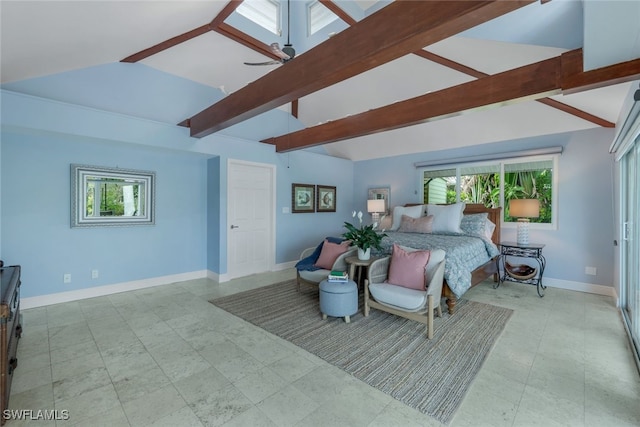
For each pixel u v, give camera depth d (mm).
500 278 4473
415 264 2885
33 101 2879
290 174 5441
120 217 3836
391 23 1649
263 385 1902
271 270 5184
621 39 1627
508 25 2379
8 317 1608
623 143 2668
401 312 2736
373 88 4434
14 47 2191
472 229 4285
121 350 2346
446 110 2932
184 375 2010
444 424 1562
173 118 4160
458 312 3168
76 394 1799
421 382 1936
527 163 4383
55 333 2637
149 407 1690
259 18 3781
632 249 2891
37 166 3236
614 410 1657
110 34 2609
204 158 4605
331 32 3895
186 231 4496
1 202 3047
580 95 3094
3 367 1550
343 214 6465
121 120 3436
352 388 1873
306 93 2393
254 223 4961
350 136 3947
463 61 3094
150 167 4094
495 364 2146
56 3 1771
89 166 3562
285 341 2518
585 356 2248
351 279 3365
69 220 3461
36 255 3260
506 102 2570
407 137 5328
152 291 3936
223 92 4656
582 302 3482
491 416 1619
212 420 1590
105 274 3748
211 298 3662
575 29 2094
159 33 2982
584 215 3904
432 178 5461
